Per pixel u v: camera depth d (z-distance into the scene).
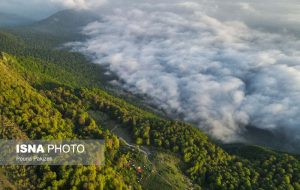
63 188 162.00
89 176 172.12
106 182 180.88
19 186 151.75
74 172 168.88
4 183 149.25
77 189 163.88
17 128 181.88
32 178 157.25
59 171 166.38
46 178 158.88
